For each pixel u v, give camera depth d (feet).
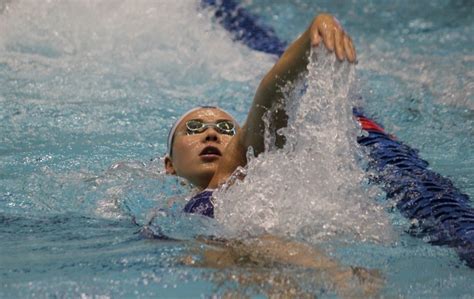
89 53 55.77
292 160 26.71
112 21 59.98
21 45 56.34
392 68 56.18
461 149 38.65
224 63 55.98
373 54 62.03
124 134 41.65
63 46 56.65
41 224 28.43
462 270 21.79
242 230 25.48
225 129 33.47
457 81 51.03
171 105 46.80
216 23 63.82
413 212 27.40
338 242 24.14
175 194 32.45
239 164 28.96
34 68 52.26
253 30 65.26
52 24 59.41
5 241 25.80
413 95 48.24
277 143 26.96
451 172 34.60
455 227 25.52
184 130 33.81
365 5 79.15
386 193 29.04
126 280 20.74
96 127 42.45
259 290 19.90
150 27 59.41
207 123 33.63
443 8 76.89
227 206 26.89
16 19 59.26
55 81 50.11
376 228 25.43
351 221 25.66
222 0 67.26
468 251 23.49
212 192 28.81
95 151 38.73
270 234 24.97
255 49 61.62
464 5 77.30
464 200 28.81
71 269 21.88
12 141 39.65
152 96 48.19
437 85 50.44
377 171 31.30
